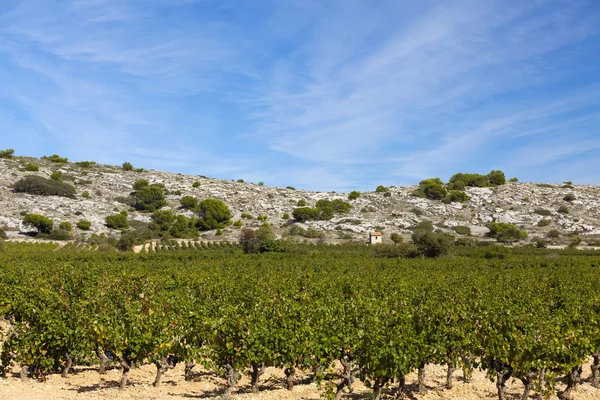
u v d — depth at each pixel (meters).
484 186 120.31
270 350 14.16
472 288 27.05
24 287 23.02
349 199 112.88
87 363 16.08
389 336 13.78
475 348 14.84
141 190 101.31
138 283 26.23
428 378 16.94
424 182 122.62
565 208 100.31
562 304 23.11
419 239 59.56
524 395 13.60
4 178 102.19
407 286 27.17
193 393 14.76
